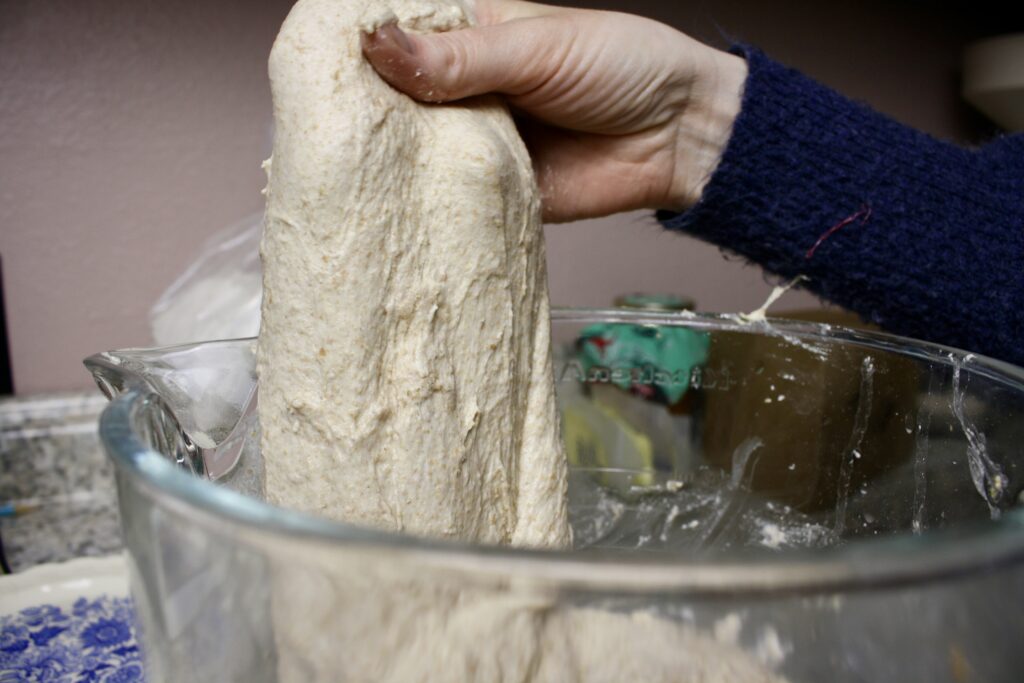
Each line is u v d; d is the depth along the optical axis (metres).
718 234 0.66
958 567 0.22
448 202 0.40
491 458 0.42
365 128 0.37
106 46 0.90
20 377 0.95
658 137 0.65
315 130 0.37
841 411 0.54
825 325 0.56
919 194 0.62
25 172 0.90
